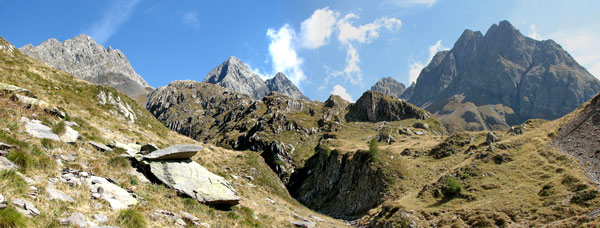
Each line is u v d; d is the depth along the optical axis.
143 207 18.41
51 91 41.41
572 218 40.12
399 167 93.19
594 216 38.00
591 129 67.81
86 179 18.09
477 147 89.81
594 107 74.56
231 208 27.94
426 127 191.00
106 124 39.94
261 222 28.30
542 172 60.69
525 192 53.75
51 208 13.39
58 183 16.11
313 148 172.50
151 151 27.06
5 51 48.03
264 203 40.41
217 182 28.56
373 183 91.56
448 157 92.94
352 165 109.44
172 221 18.66
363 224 70.38
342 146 153.00
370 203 86.56
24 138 19.75
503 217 47.62
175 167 26.64
